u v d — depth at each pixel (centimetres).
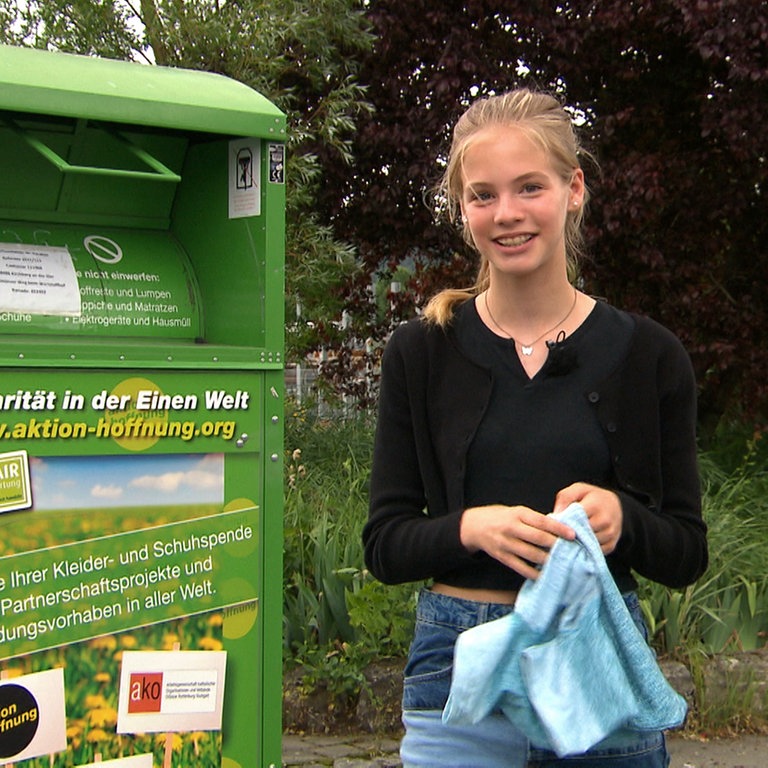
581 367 202
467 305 213
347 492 577
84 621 273
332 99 714
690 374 208
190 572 287
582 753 184
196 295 321
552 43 732
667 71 756
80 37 695
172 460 283
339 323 877
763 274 782
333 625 457
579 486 192
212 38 674
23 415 263
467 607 202
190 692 288
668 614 473
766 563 522
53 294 294
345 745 428
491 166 200
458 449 203
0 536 261
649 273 751
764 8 655
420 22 748
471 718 187
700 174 763
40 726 269
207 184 319
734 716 459
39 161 304
